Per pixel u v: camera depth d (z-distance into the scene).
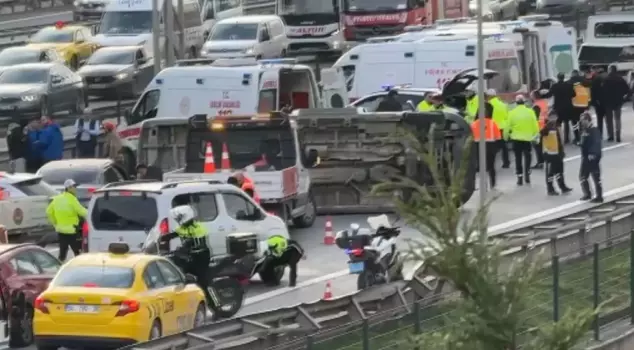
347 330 26.00
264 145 51.81
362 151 54.44
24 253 38.78
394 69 65.00
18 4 115.31
